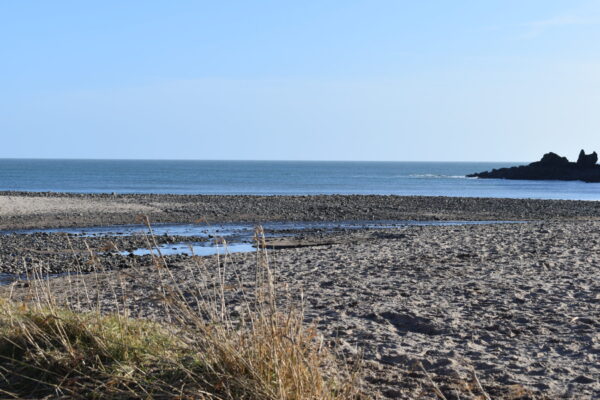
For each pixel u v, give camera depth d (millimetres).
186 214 32531
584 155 115625
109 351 4793
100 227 26859
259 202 41062
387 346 6668
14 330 5086
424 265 12711
